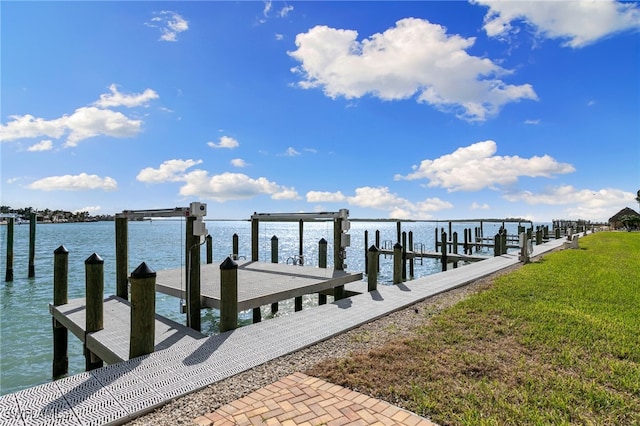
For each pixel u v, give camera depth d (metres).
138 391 3.26
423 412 2.91
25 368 6.67
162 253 27.67
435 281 8.83
